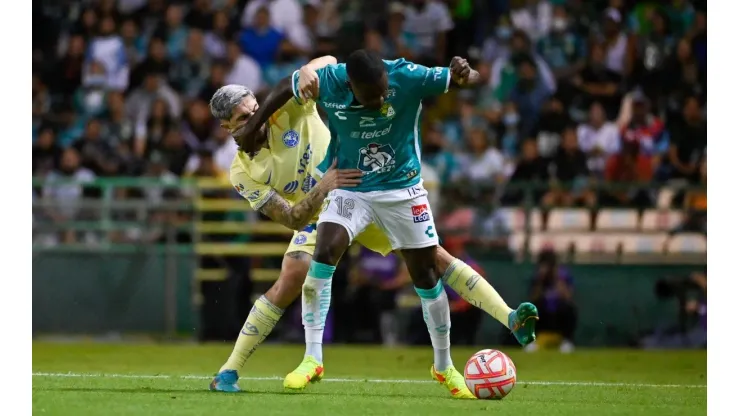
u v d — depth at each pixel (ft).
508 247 172.55
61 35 203.51
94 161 186.29
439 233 172.76
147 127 187.93
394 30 204.54
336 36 205.57
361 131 77.05
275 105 78.64
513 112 191.52
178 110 191.42
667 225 174.91
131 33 200.95
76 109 196.03
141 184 175.11
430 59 204.33
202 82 194.80
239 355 84.07
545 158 180.45
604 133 186.19
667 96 194.08
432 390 88.33
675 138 187.73
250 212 178.19
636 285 169.27
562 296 164.66
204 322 169.48
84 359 125.49
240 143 80.64
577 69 197.57
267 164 84.28
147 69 196.03
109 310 172.76
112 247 173.27
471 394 80.59
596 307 168.76
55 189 185.16
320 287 82.33
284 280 84.48
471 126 189.47
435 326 81.76
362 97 74.18
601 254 171.53
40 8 204.64
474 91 195.62
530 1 205.57
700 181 184.75
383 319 164.35
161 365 118.11
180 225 175.32
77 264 173.47
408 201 78.64
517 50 196.03
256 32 200.75
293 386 84.23
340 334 165.07
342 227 79.36
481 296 83.30
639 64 197.36
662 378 109.40
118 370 108.58
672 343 168.04
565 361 134.21
